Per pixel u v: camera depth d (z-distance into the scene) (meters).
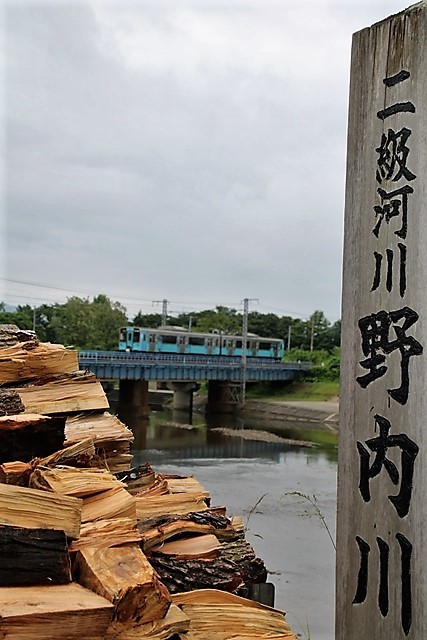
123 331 47.53
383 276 3.11
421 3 3.05
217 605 3.48
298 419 43.38
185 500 4.37
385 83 3.15
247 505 17.94
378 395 3.10
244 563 3.96
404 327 3.00
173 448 29.19
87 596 2.70
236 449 29.47
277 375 50.03
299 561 12.92
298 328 76.44
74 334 55.31
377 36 3.20
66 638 2.56
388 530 3.03
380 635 3.04
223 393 47.53
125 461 4.68
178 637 2.96
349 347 3.26
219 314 72.94
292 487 20.75
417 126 3.01
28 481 3.59
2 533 2.74
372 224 3.17
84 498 3.50
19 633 2.49
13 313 52.78
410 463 2.95
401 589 2.96
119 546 3.08
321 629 9.48
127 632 2.74
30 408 4.67
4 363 4.93
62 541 2.84
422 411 2.91
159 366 40.06
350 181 3.30
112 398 50.38
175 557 3.78
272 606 4.02
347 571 3.21
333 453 28.91
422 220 2.96
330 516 16.77
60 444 4.01
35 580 2.76
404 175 3.04
